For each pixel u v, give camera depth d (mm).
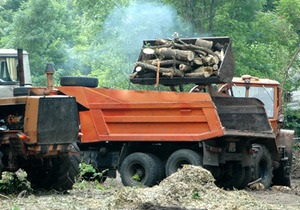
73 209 15766
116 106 22719
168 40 23656
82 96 22844
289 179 26469
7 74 22141
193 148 22516
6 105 19406
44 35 49750
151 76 23297
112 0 41938
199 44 23109
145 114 22438
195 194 17031
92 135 22953
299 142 35906
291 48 41938
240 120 22953
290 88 40719
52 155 19328
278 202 19484
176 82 23000
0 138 19281
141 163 22578
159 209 15109
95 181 21359
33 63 49000
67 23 55125
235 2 41188
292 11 43719
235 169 23531
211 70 22625
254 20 41812
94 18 42031
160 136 22250
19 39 49531
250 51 39781
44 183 20328
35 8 50094
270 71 39906
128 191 16750
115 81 40531
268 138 23391
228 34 40094
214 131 21625
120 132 22766
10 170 19500
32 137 18922
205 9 40875
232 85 26734
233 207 16188
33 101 18938
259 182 24281
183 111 21969
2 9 62375
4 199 18062
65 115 19344
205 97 21703
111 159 23438
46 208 15938
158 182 22609
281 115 26875
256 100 23234
